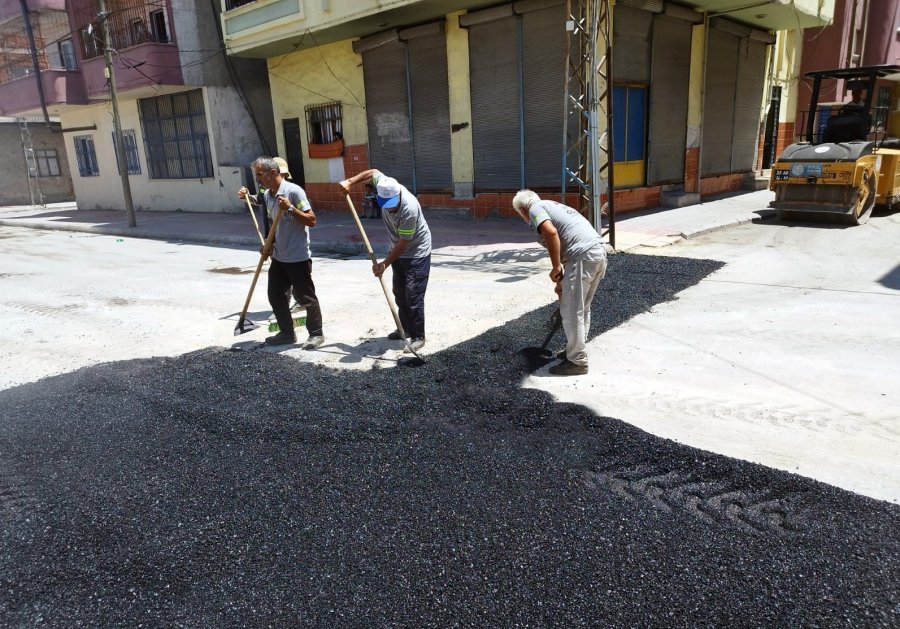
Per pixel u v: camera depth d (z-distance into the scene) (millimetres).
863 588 2285
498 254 9328
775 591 2291
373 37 13617
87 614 2379
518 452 3361
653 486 3002
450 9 11828
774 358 4652
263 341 5660
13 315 7242
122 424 3938
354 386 4312
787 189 10609
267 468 3330
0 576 2611
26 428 3951
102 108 21391
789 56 17250
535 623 2209
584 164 9391
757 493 2893
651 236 9586
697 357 4730
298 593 2420
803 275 7133
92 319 6852
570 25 8367
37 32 21500
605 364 4656
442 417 3793
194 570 2586
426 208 14016
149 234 14820
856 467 3143
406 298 5082
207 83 17344
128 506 3053
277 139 17000
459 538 2686
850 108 10852
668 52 12289
